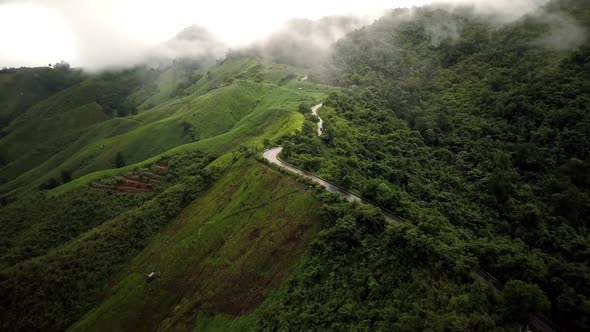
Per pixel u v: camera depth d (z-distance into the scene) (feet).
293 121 473.26
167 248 345.10
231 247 296.71
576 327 158.71
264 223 295.28
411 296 180.75
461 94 529.86
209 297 271.49
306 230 264.93
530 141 381.60
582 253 242.99
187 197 404.98
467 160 398.83
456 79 581.12
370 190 273.33
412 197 315.17
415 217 242.37
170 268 318.24
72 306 333.01
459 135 444.55
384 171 341.21
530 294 152.87
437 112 497.46
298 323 206.18
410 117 511.40
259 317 231.09
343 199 264.72
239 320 240.53
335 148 378.73
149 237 381.81
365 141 409.49
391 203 260.01
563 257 250.57
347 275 214.69
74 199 506.89
